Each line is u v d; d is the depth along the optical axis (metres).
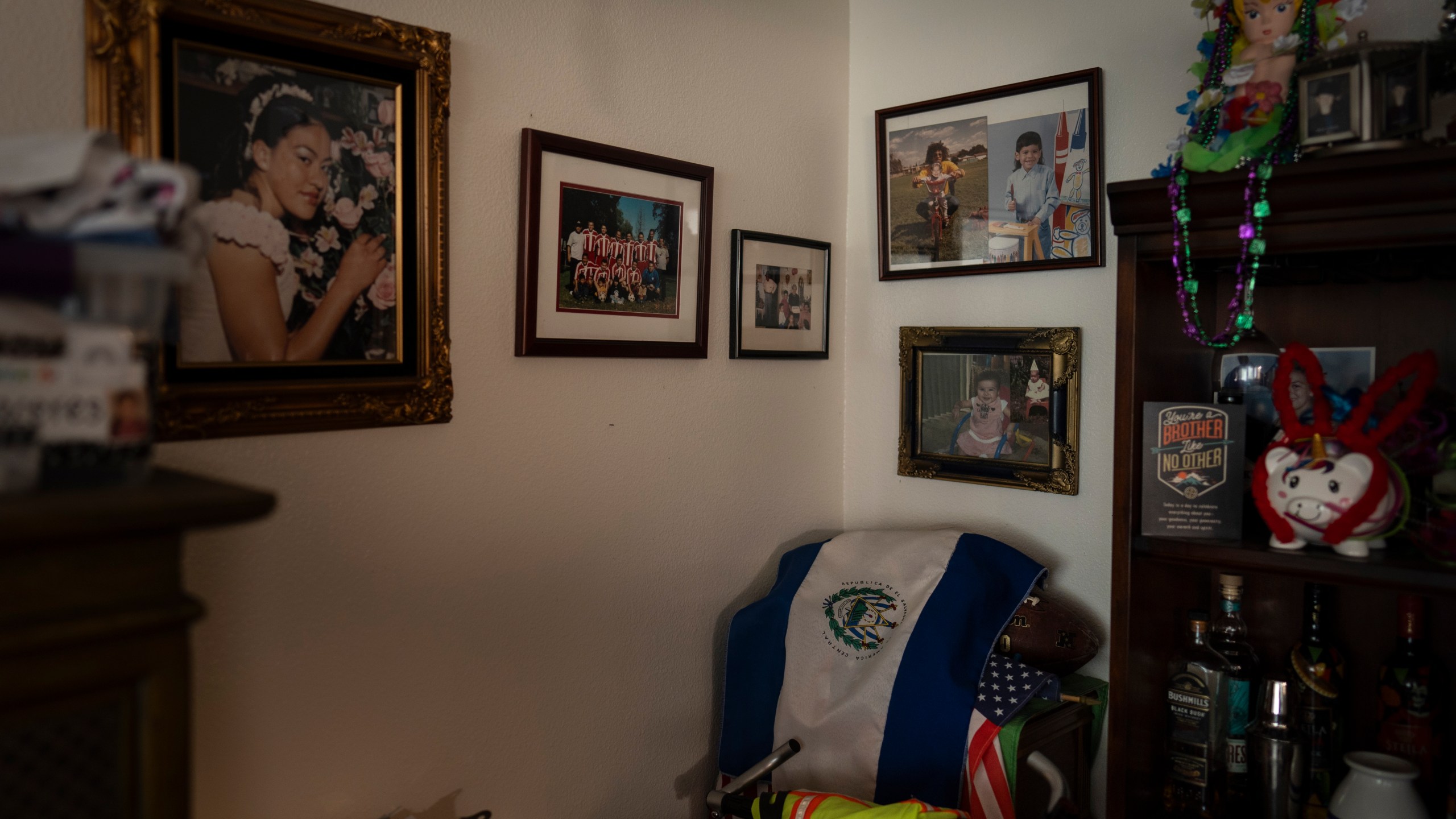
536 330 1.54
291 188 1.23
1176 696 1.51
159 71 1.09
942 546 1.81
